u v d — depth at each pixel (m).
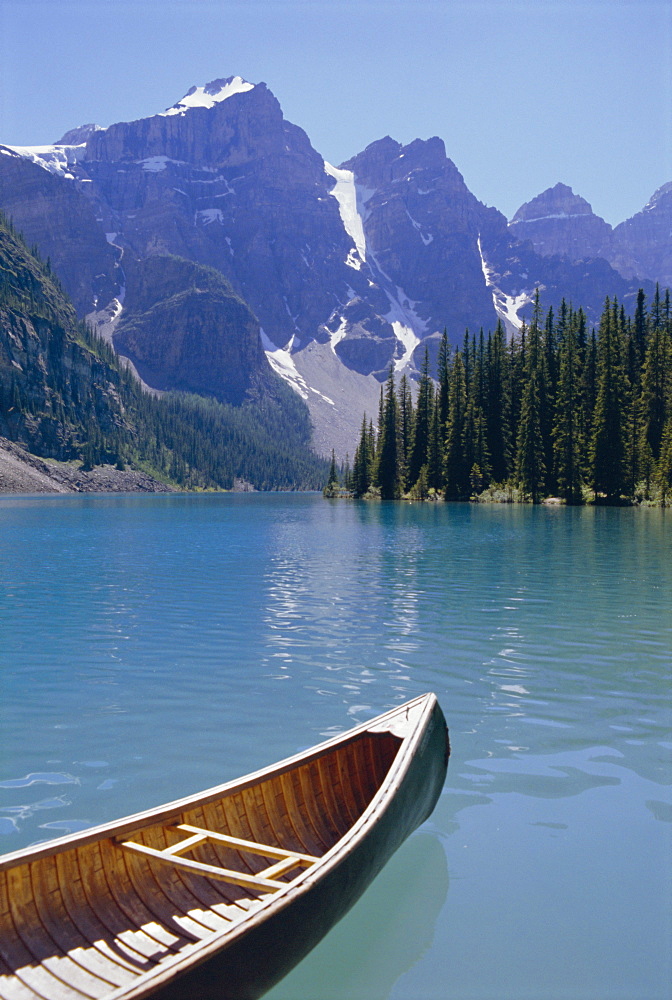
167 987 4.56
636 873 7.34
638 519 69.50
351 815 8.33
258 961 5.16
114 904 6.26
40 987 5.32
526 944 6.29
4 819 8.41
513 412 120.19
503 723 11.79
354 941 6.36
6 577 29.72
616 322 104.50
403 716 8.96
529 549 40.81
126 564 34.34
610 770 9.88
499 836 8.09
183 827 6.87
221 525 65.50
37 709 12.50
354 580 28.42
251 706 12.66
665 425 102.25
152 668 15.22
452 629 19.19
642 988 5.76
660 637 18.17
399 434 139.50
